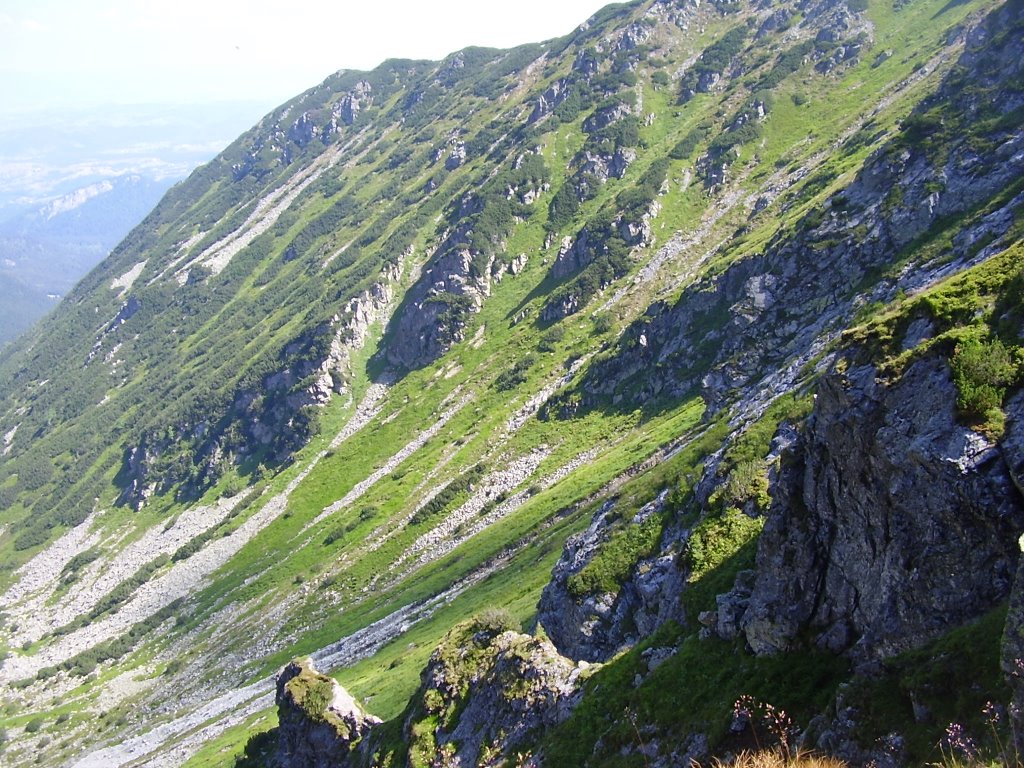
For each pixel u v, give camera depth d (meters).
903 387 21.92
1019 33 110.81
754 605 26.78
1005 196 80.75
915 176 102.38
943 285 23.81
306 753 55.88
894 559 21.22
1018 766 14.26
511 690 38.31
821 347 87.00
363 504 177.38
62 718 146.75
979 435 19.27
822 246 110.88
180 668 150.50
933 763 16.42
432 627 97.06
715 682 27.06
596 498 109.25
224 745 96.19
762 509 37.66
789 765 18.34
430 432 192.62
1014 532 18.08
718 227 191.75
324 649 122.19
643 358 152.38
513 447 162.38
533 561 97.88
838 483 23.98
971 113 103.88
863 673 20.86
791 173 188.00
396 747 44.59
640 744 28.05
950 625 19.39
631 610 52.19
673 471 66.50
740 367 112.88
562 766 30.84
